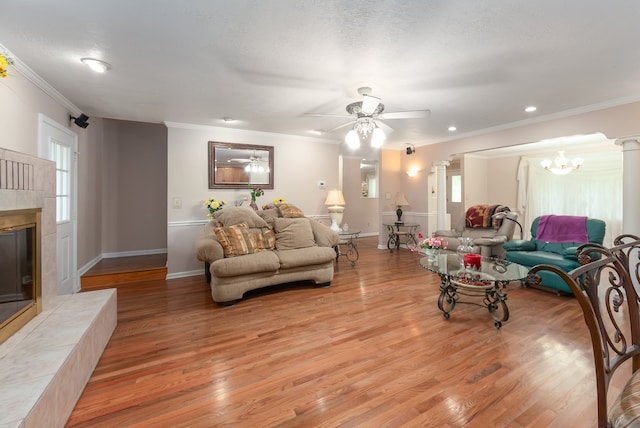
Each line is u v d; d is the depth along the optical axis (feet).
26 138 8.20
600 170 19.21
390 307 9.96
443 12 5.61
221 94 9.93
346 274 14.23
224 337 7.86
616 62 7.66
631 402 2.91
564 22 5.94
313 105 11.07
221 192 14.79
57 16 5.68
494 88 9.35
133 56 7.31
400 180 21.74
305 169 16.93
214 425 4.82
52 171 7.28
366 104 8.50
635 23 5.96
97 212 14.64
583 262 3.39
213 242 10.52
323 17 5.78
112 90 9.55
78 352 5.40
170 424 4.84
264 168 15.71
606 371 3.06
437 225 18.34
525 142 13.29
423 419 4.93
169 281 13.20
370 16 5.74
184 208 13.96
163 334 8.02
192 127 14.02
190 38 6.51
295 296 11.11
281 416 5.02
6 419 3.58
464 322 8.73
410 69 8.02
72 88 9.36
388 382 5.92
